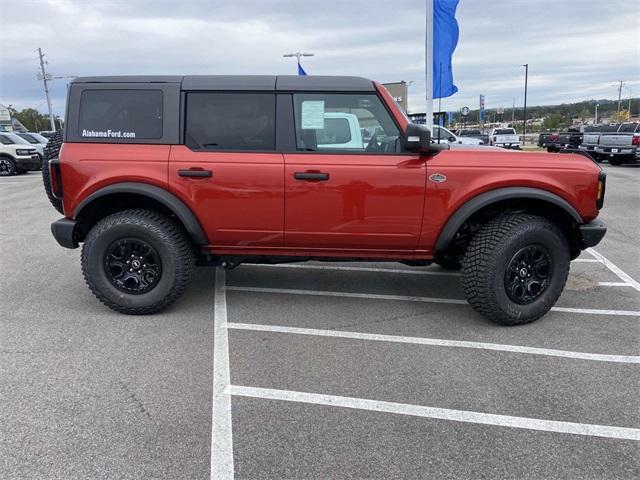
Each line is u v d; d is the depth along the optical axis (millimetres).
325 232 4246
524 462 2574
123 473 2479
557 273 4285
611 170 18578
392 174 4102
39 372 3459
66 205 4309
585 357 3725
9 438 2736
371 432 2818
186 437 2762
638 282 5484
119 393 3199
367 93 4188
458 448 2682
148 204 4488
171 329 4203
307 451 2652
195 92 4207
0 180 17234
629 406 3076
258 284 5422
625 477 2469
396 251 4355
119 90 4215
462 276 4316
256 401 3123
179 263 4348
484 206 4148
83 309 4660
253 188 4168
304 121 4199
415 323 4379
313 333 4152
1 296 5016
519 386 3311
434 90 9656
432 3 9336
